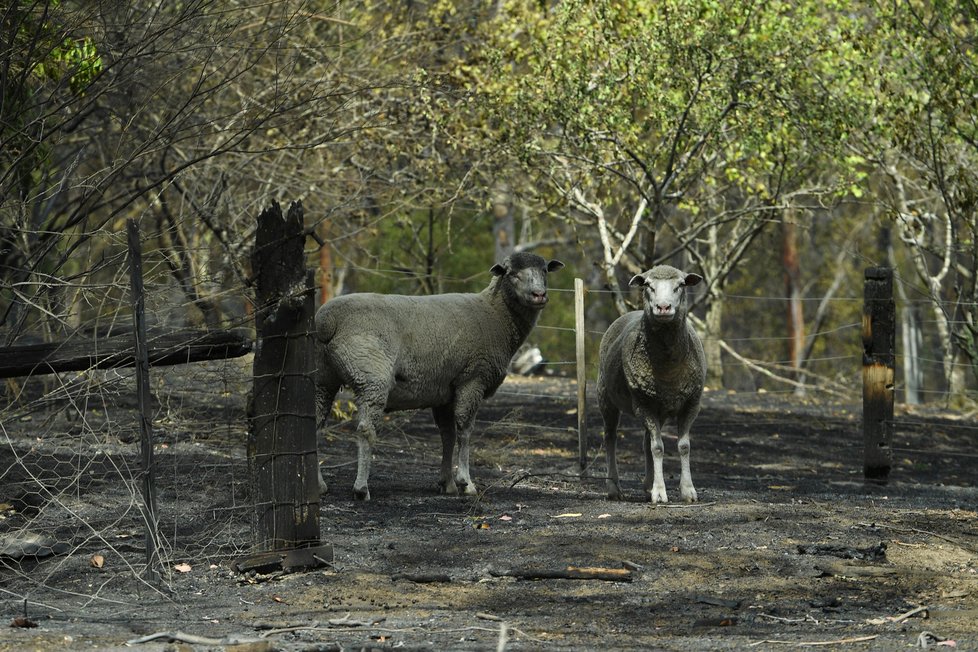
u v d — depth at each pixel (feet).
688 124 86.89
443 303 54.49
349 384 52.06
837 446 83.87
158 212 86.53
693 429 88.17
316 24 87.71
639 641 33.09
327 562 41.52
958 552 45.39
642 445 79.10
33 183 67.05
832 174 103.45
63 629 33.96
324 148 84.58
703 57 82.58
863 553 44.16
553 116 84.74
